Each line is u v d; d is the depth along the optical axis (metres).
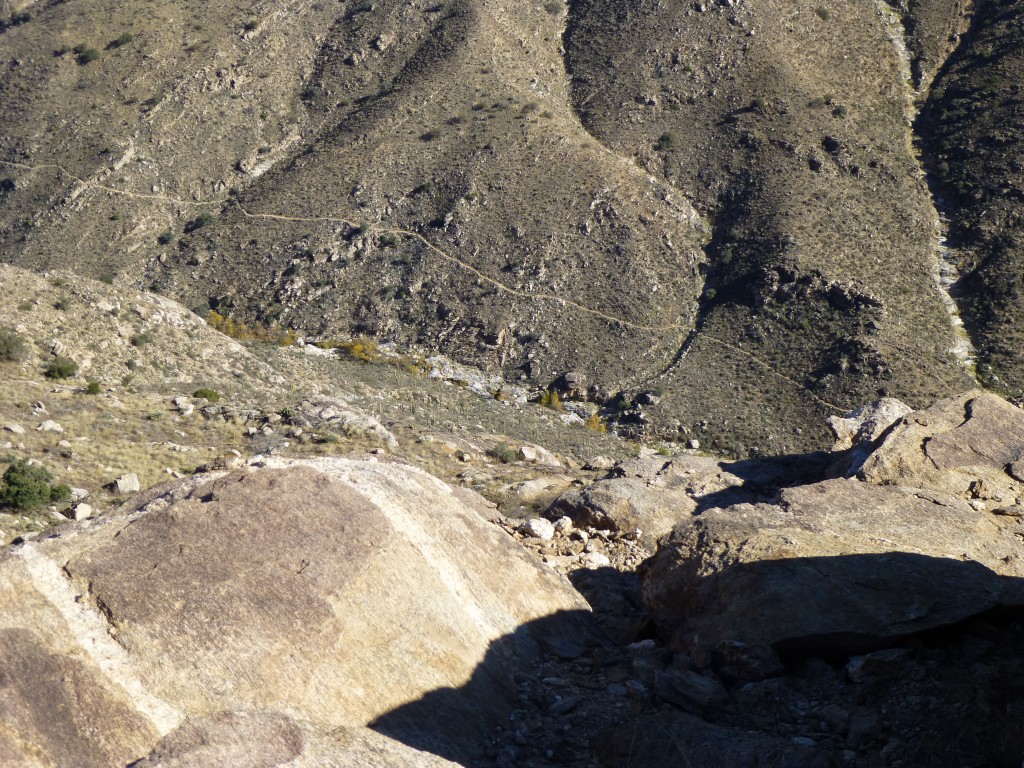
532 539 11.30
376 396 42.69
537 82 101.75
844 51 103.81
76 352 31.75
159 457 21.47
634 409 67.25
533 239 83.19
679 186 90.06
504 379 73.94
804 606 7.37
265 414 26.44
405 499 7.67
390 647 6.39
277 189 92.38
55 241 88.62
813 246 78.19
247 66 106.19
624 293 79.19
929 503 9.52
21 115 100.25
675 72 100.00
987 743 5.71
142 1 113.25
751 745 5.89
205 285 84.56
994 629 7.38
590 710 6.77
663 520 11.77
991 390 65.31
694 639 7.45
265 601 6.14
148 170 95.50
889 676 6.81
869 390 65.38
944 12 108.31
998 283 74.31
